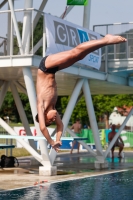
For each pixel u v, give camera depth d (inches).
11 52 772.0
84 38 874.8
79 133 1480.1
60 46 800.9
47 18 775.7
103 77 956.0
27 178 770.2
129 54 967.0
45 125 253.4
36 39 839.1
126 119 1063.0
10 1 773.9
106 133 1648.6
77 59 249.8
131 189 658.2
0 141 1755.7
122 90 1214.3
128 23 955.3
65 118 874.8
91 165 1035.9
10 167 967.6
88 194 607.5
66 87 1122.7
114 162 1123.9
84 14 944.9
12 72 852.0
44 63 252.4
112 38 242.2
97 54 915.4
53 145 254.4
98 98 2647.6
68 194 601.6
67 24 830.5
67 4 892.0
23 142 820.0
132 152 1561.3
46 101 253.4
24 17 787.4
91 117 945.5
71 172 877.8
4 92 978.7
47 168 805.9
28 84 776.9
